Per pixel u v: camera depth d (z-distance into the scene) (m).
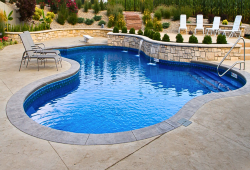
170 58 10.23
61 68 8.16
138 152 3.24
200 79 8.16
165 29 16.78
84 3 19.61
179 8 18.53
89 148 3.34
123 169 2.88
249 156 3.14
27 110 5.51
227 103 4.93
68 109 5.60
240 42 10.99
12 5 16.42
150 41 10.91
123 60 11.13
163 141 3.51
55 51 8.45
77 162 3.02
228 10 17.22
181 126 3.97
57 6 18.11
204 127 3.93
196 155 3.16
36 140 3.55
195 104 4.87
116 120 5.06
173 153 3.21
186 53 9.84
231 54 9.54
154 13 18.77
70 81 7.56
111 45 14.31
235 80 7.73
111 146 3.39
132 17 18.47
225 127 3.94
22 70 7.80
